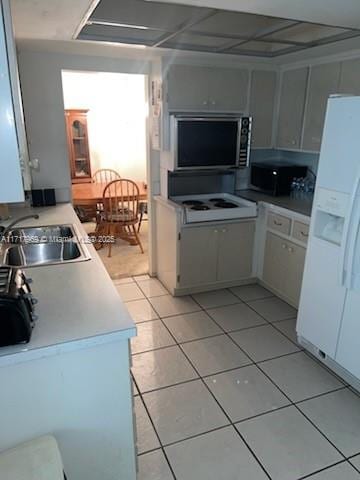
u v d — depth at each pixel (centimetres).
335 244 211
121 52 278
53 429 129
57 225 250
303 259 286
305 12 167
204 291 338
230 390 214
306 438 182
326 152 208
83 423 133
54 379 123
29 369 118
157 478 161
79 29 207
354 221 189
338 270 209
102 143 573
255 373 229
